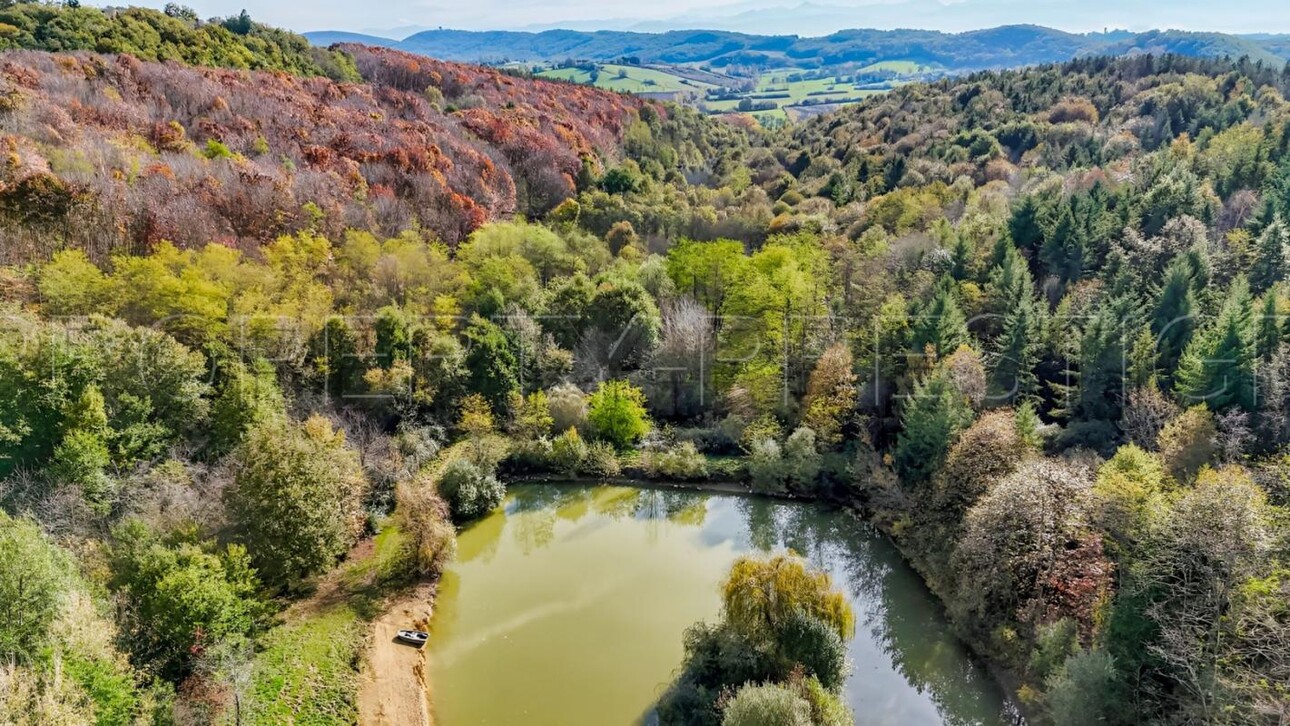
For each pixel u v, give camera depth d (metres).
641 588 41.88
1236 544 25.86
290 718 29.83
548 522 50.16
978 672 34.47
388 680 33.28
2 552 24.41
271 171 68.62
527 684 33.81
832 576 43.31
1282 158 66.38
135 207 57.06
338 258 62.88
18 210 52.00
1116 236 62.22
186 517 34.75
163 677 28.64
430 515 41.94
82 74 72.88
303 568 37.31
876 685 34.41
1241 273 51.12
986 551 34.06
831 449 52.50
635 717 31.73
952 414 43.81
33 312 45.16
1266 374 39.31
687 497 53.09
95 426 38.75
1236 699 23.91
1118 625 27.64
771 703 25.28
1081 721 26.62
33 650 23.58
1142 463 34.97
